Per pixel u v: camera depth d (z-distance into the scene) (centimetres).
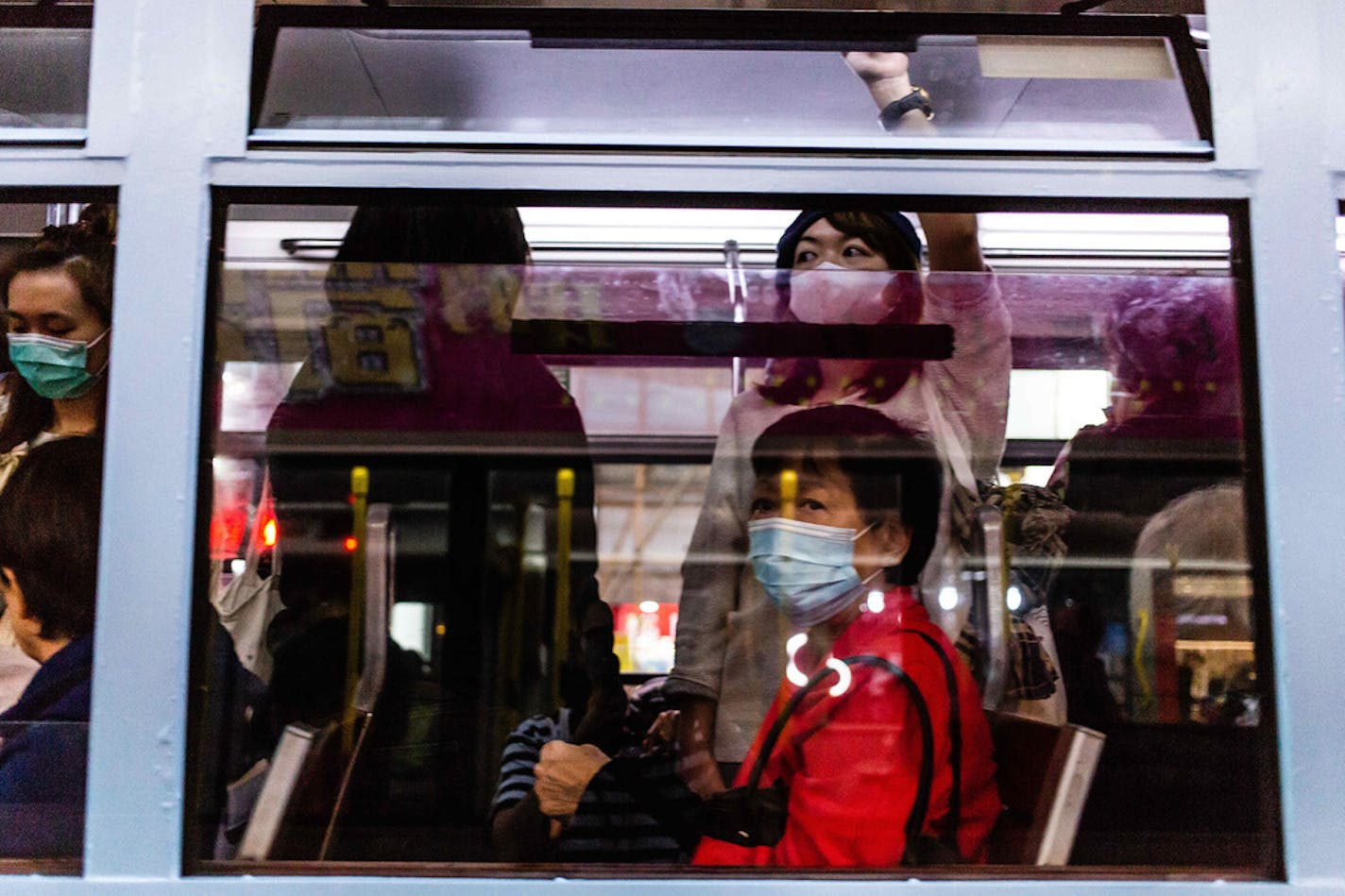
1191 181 138
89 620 145
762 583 155
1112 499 158
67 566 146
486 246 150
